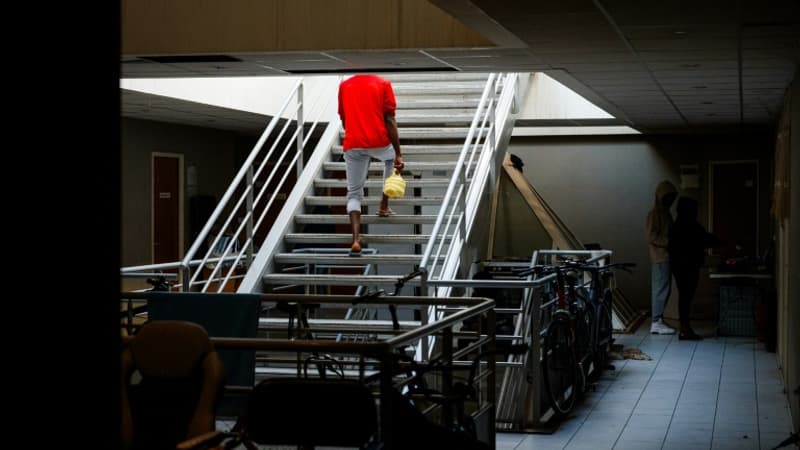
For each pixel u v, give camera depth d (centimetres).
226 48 840
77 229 228
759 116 1357
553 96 1461
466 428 523
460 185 982
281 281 895
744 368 1108
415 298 598
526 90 1461
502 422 794
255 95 1350
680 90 1088
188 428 409
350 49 818
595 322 999
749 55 842
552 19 695
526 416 795
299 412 398
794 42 778
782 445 662
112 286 234
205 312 602
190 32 846
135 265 1450
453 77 1202
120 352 237
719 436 778
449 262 895
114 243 235
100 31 231
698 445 748
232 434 404
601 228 1712
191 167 1584
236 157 1773
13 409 220
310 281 888
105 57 233
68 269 227
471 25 720
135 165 1452
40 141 222
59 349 226
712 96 1137
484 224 1012
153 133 1492
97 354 231
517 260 1374
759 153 1638
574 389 860
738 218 1647
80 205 228
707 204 1666
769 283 1520
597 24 711
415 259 898
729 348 1263
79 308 229
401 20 809
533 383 789
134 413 416
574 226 1723
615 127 1667
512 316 1024
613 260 1709
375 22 813
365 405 392
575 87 1070
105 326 233
